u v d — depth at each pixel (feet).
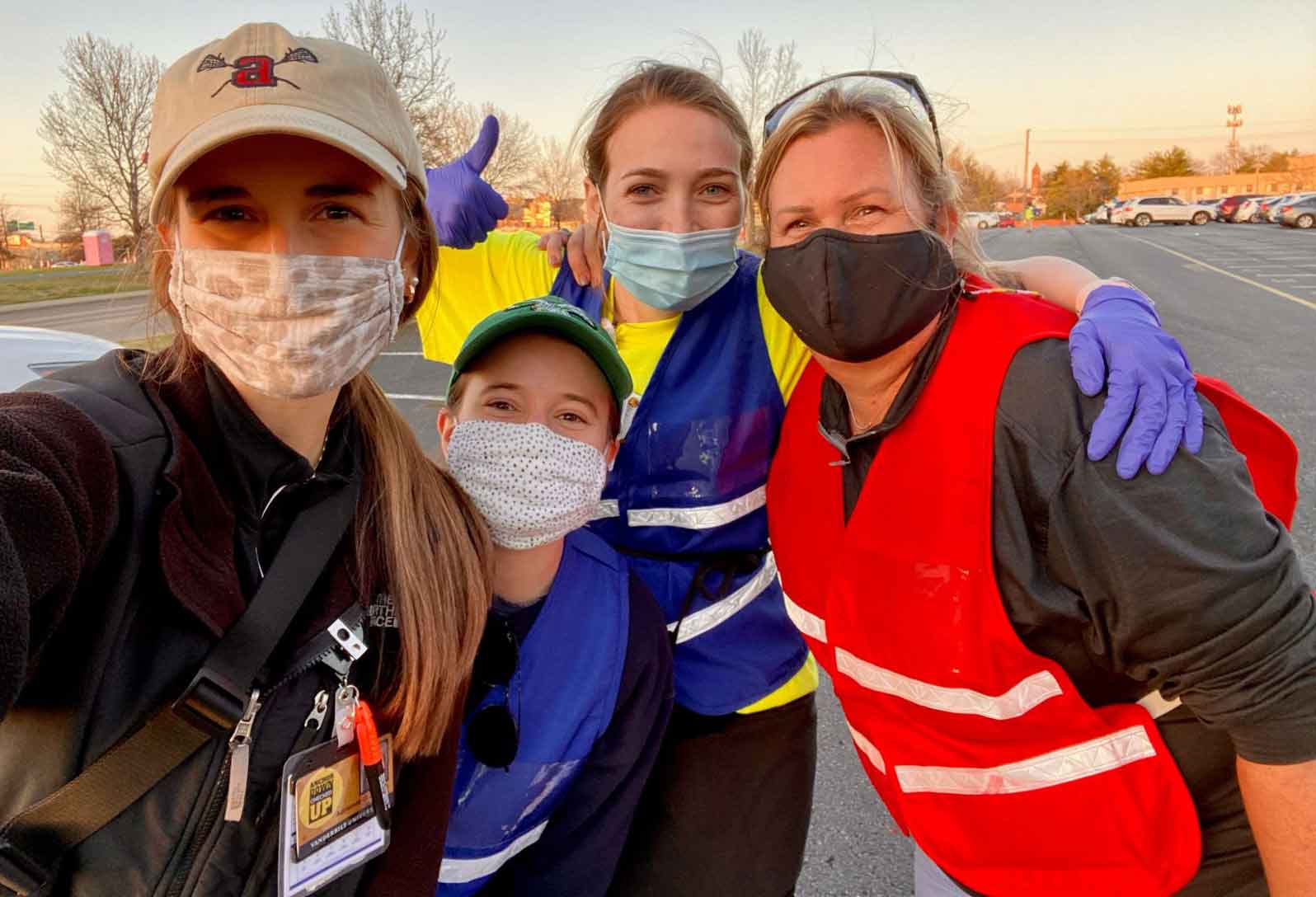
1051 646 4.35
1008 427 4.14
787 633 6.08
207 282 3.28
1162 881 4.50
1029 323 4.39
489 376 4.87
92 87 74.64
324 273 3.34
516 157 82.99
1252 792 4.01
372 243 3.49
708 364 5.84
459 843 4.72
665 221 5.67
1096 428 3.83
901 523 4.57
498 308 7.02
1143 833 4.46
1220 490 3.73
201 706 2.93
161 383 3.28
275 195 3.28
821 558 5.29
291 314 3.26
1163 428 3.76
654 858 5.83
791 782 5.99
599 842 4.95
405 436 3.89
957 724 4.70
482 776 4.62
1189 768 4.50
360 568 3.46
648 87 5.60
